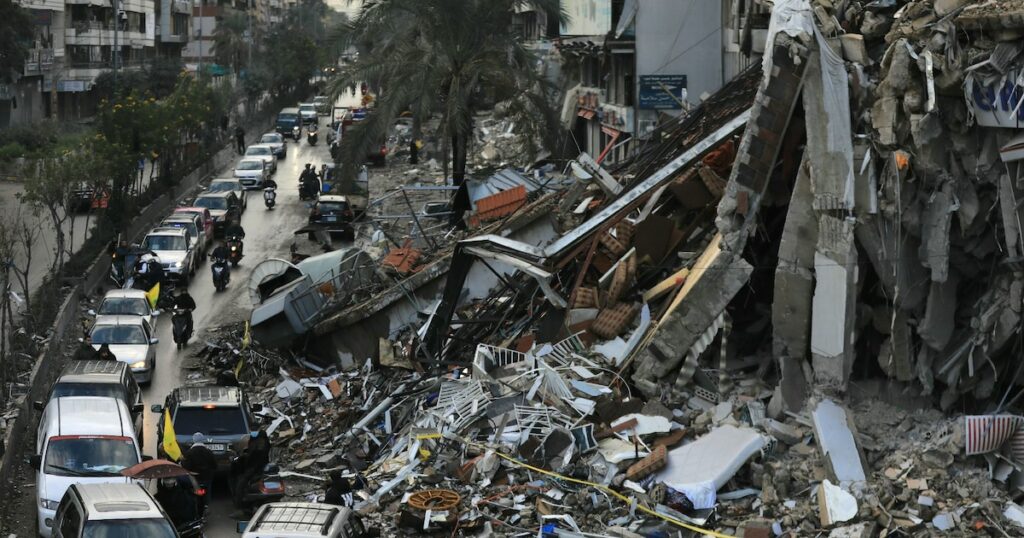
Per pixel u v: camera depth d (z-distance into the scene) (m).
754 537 17.58
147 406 27.34
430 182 58.56
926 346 20.42
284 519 16.19
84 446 20.41
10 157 64.69
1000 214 19.41
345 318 29.67
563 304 24.70
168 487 19.42
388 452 22.89
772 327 22.52
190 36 124.81
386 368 27.59
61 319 32.91
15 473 22.58
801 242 20.80
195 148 71.56
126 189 48.69
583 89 61.66
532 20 73.56
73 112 89.94
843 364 20.31
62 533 17.11
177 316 32.84
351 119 78.69
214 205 52.09
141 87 89.00
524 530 18.69
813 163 20.44
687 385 22.06
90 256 41.72
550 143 46.34
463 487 20.27
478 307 29.69
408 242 36.91
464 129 45.72
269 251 47.81
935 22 19.44
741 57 41.78
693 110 36.50
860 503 18.19
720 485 18.91
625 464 19.81
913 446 19.52
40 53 81.12
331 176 60.59
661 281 25.05
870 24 20.83
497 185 40.44
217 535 20.00
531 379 22.44
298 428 25.47
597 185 32.38
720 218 22.05
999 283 19.92
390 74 45.97
